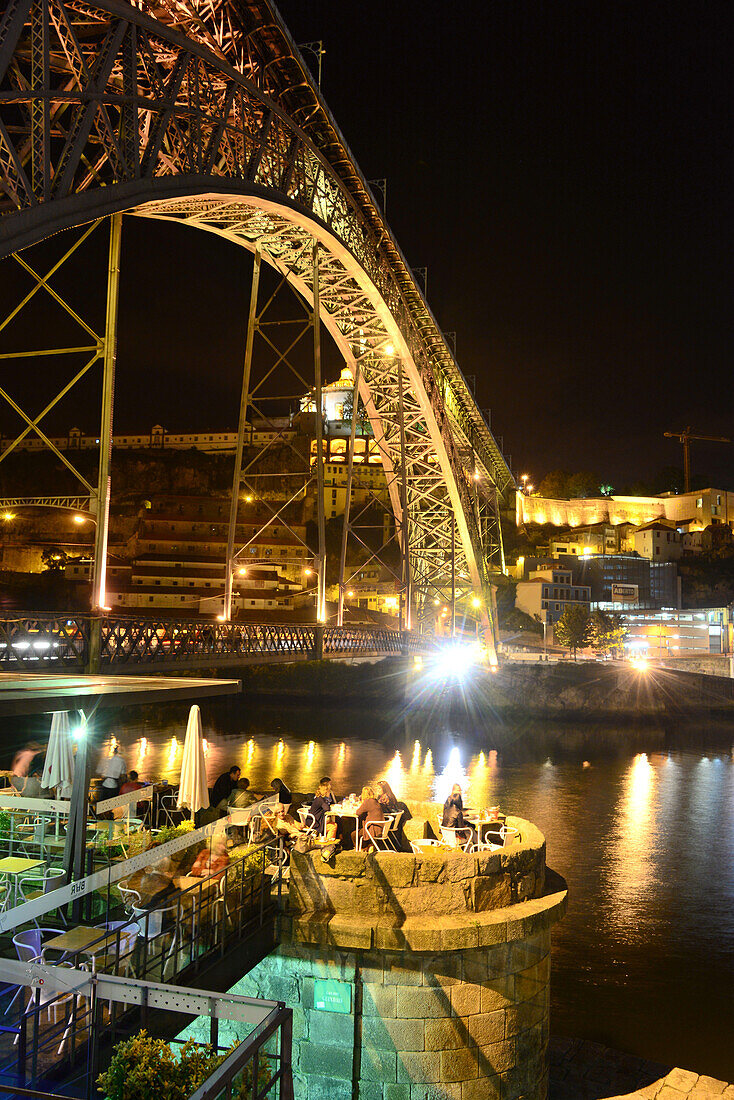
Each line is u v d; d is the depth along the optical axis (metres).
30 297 23.16
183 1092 7.20
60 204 20.19
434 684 93.31
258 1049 5.95
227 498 167.12
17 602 110.44
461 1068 13.96
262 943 13.35
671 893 30.98
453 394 85.50
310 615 121.56
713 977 23.69
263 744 70.31
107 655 25.42
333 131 46.97
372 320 63.09
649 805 47.12
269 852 14.80
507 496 169.88
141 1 30.08
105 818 15.03
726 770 60.84
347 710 95.88
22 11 17.59
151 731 76.75
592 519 188.62
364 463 174.75
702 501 187.25
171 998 7.29
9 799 12.97
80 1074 8.34
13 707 10.55
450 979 13.94
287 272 55.38
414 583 87.25
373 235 58.38
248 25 38.03
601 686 92.19
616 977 23.61
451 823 16.55
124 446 198.00
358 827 14.91
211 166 31.66
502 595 140.25
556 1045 19.66
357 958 13.87
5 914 8.56
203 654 32.03
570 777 56.66
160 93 26.42
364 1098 13.77
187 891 11.16
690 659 113.69
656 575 154.62
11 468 179.38
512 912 14.59
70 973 7.80
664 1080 18.02
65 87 22.78
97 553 24.56
